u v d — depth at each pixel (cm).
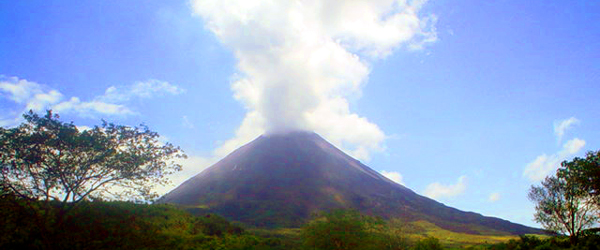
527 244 3956
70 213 2861
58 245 2433
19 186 2595
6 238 2198
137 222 3516
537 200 3747
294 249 4128
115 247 2808
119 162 2806
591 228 3419
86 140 2673
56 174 2628
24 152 2530
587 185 3362
